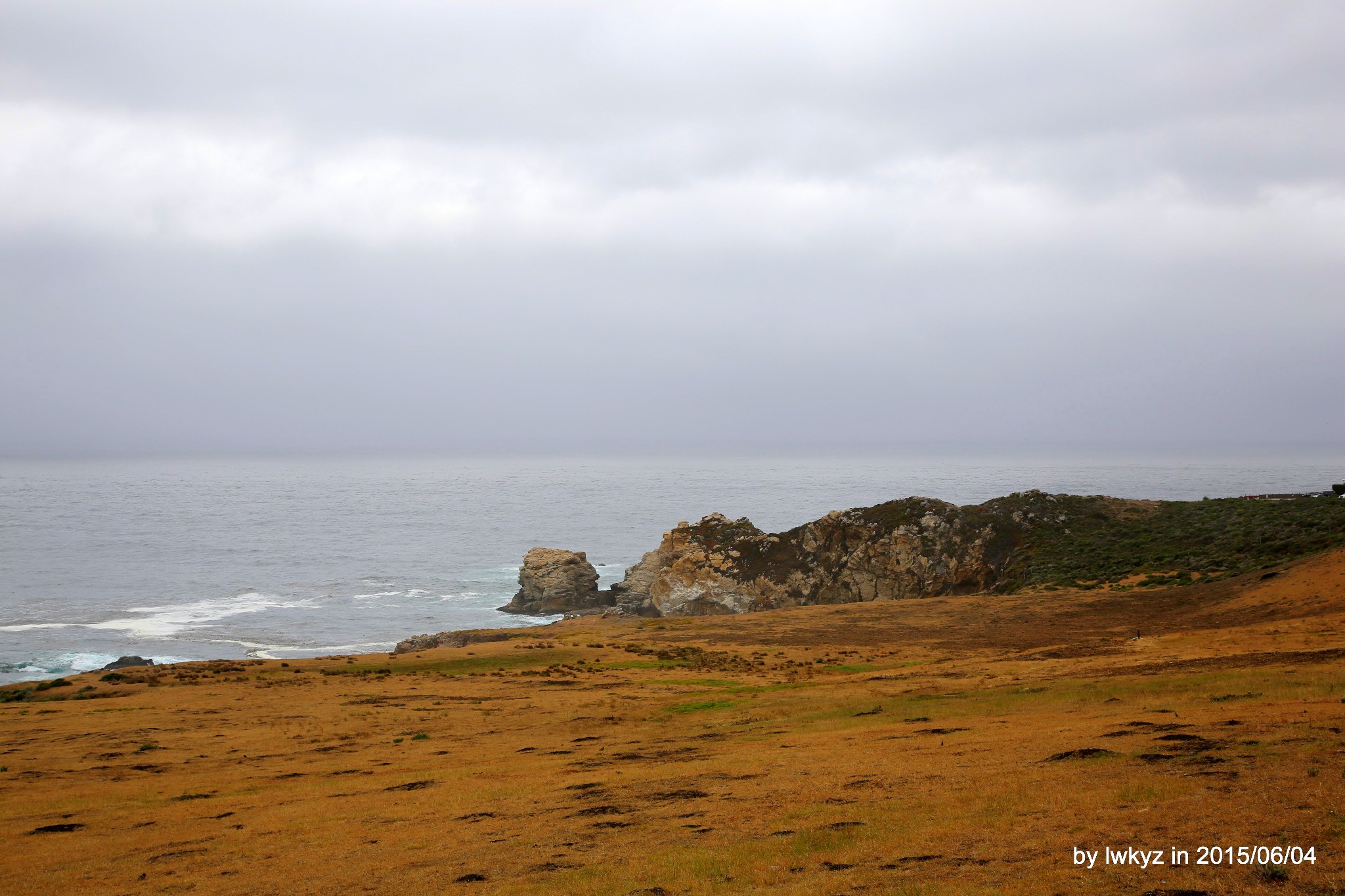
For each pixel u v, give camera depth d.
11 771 25.02
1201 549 71.81
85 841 17.34
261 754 26.92
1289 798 11.16
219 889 13.48
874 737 20.88
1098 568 74.00
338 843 15.59
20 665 75.06
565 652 50.72
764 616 65.38
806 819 13.72
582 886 11.68
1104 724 18.42
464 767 22.73
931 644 49.62
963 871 10.34
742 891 10.77
